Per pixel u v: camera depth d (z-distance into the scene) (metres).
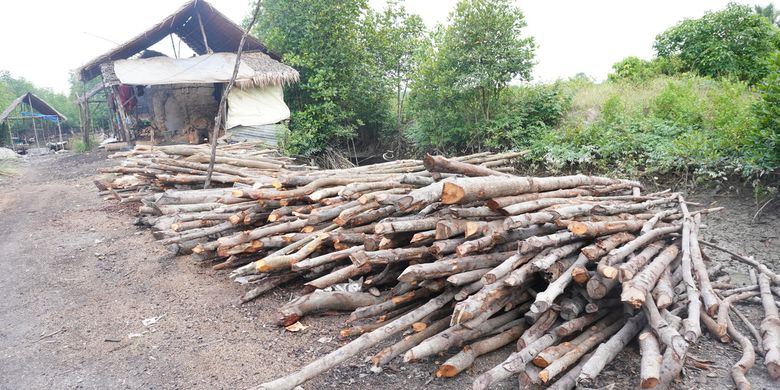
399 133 14.99
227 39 15.70
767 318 3.66
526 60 11.05
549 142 10.06
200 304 4.68
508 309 3.66
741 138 7.37
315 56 14.20
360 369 3.52
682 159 7.93
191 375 3.53
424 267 3.44
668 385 3.01
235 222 5.32
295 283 5.07
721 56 12.47
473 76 10.98
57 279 5.47
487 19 10.93
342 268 4.54
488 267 3.79
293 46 14.95
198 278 5.27
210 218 5.66
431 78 12.02
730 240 6.53
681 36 14.00
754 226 6.66
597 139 9.50
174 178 7.38
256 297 4.74
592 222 3.77
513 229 3.70
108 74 13.93
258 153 10.41
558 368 2.93
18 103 25.86
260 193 5.12
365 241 4.35
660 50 14.67
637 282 3.15
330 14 13.99
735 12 12.79
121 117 15.77
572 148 9.62
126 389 3.39
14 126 29.69
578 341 3.30
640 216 4.66
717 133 7.99
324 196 5.23
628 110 10.47
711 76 12.19
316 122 14.16
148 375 3.55
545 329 3.40
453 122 11.98
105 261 5.96
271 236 5.06
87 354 3.87
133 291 5.05
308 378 3.00
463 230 3.75
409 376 3.40
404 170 7.64
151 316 4.49
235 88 13.50
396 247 4.36
